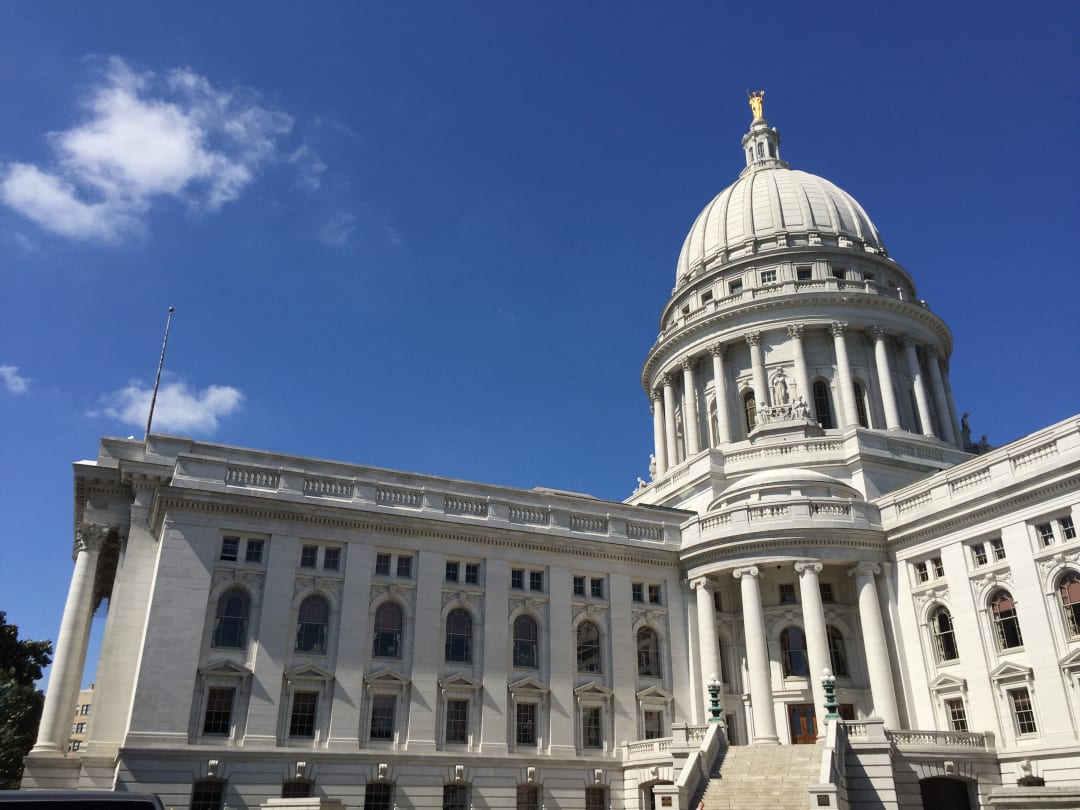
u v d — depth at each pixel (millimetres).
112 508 51438
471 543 51719
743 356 81312
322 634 46594
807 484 58625
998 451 47625
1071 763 40719
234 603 45344
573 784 48438
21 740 64688
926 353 82000
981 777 42594
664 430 87688
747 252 87812
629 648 53531
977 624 46938
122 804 20281
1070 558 42938
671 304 93125
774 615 53594
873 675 49969
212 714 42656
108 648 46188
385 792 44688
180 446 51062
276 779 42219
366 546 48906
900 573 52438
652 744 48375
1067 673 42000
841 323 78438
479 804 45750
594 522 56406
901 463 66625
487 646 49562
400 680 46594
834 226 89125
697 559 55688
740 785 40094
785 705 50844
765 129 104875
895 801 38844
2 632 75438
